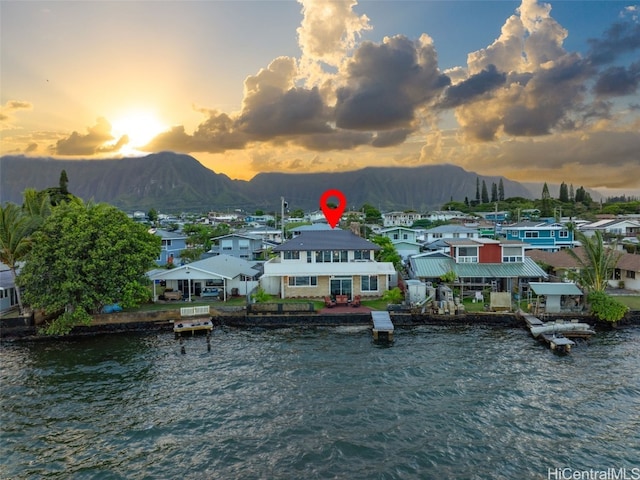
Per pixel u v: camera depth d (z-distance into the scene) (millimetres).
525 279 46656
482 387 25453
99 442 20062
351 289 45875
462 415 22141
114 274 37719
